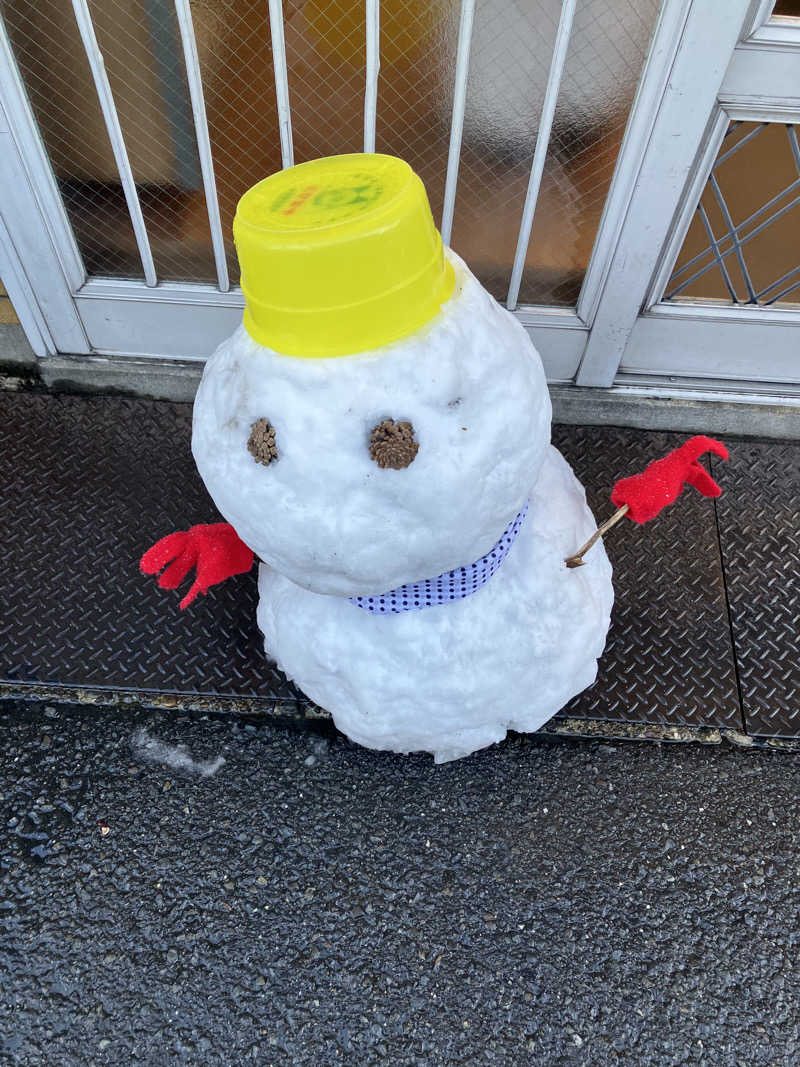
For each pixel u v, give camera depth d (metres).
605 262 1.37
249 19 1.13
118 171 1.33
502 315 0.80
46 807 1.23
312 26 1.13
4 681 1.32
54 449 1.60
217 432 0.75
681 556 1.47
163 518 1.51
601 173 1.30
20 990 1.09
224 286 1.49
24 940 1.13
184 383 1.65
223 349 0.79
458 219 1.40
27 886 1.17
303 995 1.09
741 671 1.35
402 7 1.11
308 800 1.24
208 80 1.21
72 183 1.37
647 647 1.37
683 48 1.08
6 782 1.25
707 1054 1.06
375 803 1.23
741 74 1.14
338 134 1.29
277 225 0.63
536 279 1.48
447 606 0.96
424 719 1.04
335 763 1.27
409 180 0.66
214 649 1.36
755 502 1.55
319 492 0.71
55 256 1.44
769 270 1.46
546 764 1.27
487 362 0.72
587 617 1.06
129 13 1.13
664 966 1.12
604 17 1.11
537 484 1.04
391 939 1.13
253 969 1.11
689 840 1.21
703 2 1.03
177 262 1.49
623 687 1.33
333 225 0.62
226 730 1.29
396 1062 1.05
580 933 1.14
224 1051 1.06
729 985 1.11
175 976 1.11
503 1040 1.07
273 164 1.33
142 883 1.17
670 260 1.39
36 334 1.59
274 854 1.19
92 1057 1.05
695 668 1.35
